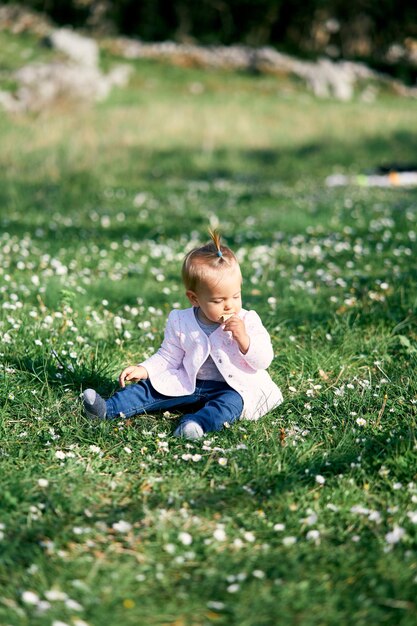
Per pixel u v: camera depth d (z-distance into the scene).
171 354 4.93
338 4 47.16
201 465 4.17
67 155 18.48
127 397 4.79
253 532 3.54
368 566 3.23
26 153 18.08
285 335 6.36
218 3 44.66
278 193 16.22
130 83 31.58
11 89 24.20
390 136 25.59
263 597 3.02
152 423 4.77
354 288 7.66
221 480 4.02
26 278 7.92
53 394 5.00
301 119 27.44
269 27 46.12
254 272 8.52
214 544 3.40
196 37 44.88
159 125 23.23
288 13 46.31
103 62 34.09
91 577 3.11
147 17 43.84
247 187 17.48
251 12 45.09
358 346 6.06
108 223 12.02
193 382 4.84
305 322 6.65
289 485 3.92
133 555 3.33
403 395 5.11
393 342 6.18
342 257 9.28
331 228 11.47
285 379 5.49
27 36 34.81
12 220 12.12
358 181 18.06
